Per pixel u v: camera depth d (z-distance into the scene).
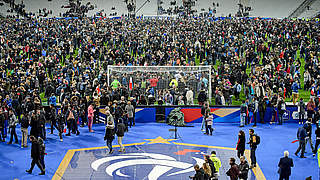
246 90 28.06
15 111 24.61
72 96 25.02
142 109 25.75
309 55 40.00
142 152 18.41
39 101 23.08
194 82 28.38
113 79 28.78
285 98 31.31
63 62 40.06
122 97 24.17
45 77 32.16
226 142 20.45
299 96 31.66
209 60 37.91
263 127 24.47
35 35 47.81
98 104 25.19
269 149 19.23
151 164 16.56
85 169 15.88
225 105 26.33
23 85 28.88
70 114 21.59
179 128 23.97
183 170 15.80
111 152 18.22
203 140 20.88
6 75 34.28
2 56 40.00
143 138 21.30
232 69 33.44
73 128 22.12
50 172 15.48
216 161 13.79
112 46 43.03
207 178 12.53
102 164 16.53
